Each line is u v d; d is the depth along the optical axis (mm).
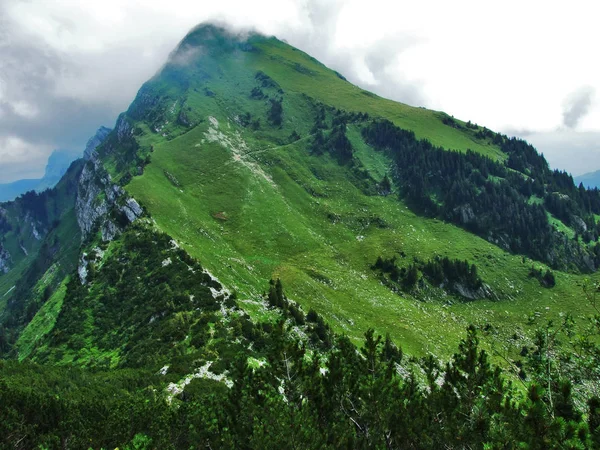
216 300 88688
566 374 15438
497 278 148875
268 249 149875
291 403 25188
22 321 175875
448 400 20094
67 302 110188
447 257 148375
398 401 23344
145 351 74938
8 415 42312
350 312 112875
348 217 180875
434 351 98438
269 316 87125
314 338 81938
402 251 156000
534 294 143500
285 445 22641
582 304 134125
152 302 94375
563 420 12211
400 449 22719
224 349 66812
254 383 28406
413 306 128000
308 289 119000
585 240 182500
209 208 169250
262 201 178750
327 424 26328
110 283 110750
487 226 179500
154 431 38781
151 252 116812
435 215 187750
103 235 141875
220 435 30156
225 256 133625
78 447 40031
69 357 88562
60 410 46156
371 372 25984
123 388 57531
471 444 17000
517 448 13180
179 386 55719
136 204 143875
